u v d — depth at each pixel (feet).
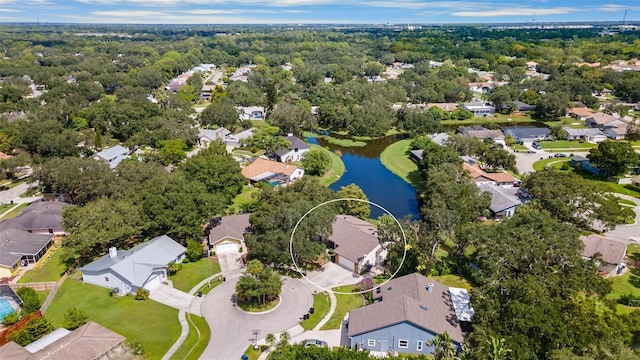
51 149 347.36
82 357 134.31
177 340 160.97
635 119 503.20
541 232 187.52
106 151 359.66
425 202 296.51
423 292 171.42
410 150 419.54
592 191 254.27
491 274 168.55
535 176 278.67
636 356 122.62
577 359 121.60
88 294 187.42
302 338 163.32
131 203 224.74
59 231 241.96
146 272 190.70
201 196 231.91
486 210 258.37
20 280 201.16
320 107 521.24
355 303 185.37
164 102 534.78
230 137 427.74
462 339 150.41
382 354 155.74
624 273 209.36
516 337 133.80
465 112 546.26
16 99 540.93
